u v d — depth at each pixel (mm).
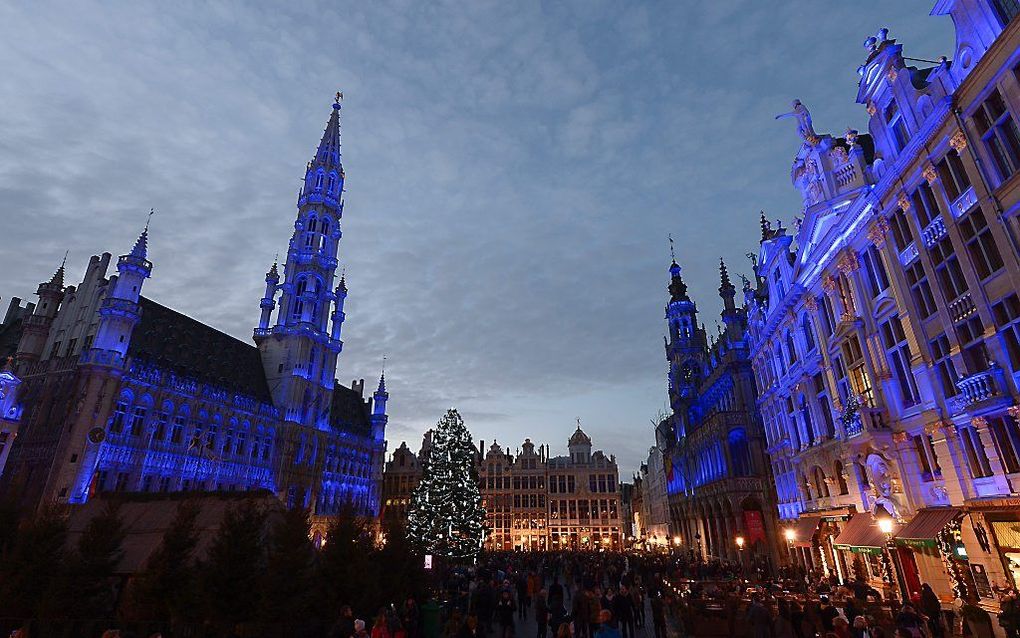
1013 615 13789
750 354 42469
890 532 23172
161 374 55719
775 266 37000
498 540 107125
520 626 25031
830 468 29844
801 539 31953
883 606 19125
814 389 31703
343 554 21562
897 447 23500
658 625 19469
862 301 25906
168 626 17969
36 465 46844
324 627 19453
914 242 22234
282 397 75875
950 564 19812
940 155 20625
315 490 76375
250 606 18234
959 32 20094
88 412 47875
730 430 44688
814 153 29547
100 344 50969
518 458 113125
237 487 63094
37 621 17375
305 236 88812
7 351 58875
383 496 109750
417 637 18906
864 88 25422
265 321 83062
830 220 28438
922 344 21953
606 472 109688
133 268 54531
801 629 17875
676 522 67750
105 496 30656
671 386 70625
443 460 49219
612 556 59969
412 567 25391
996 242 18172
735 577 33062
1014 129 17719
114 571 20797
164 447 54656
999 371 17984
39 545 19031
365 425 101188
